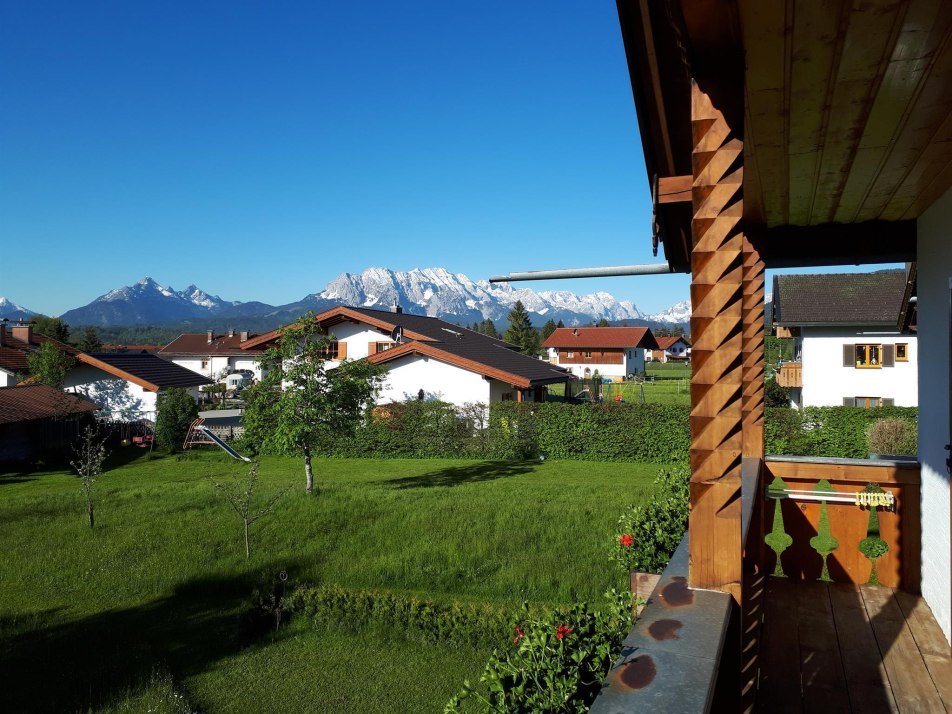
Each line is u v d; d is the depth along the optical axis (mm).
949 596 3793
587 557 10141
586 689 2354
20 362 33750
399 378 26141
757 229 4766
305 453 15602
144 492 15891
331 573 10164
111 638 8508
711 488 2029
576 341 66688
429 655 7980
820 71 2348
